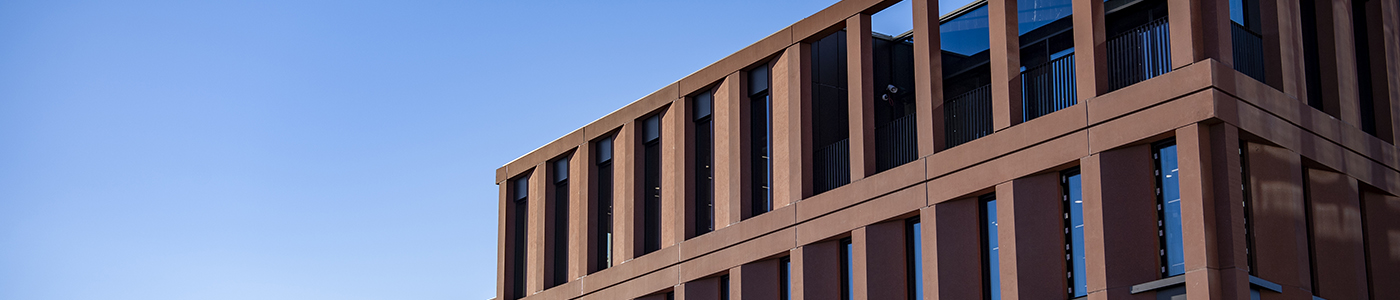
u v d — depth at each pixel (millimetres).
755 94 29328
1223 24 21297
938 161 24609
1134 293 20984
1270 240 21062
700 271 29188
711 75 30078
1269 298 20734
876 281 25281
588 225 32812
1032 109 24688
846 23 27172
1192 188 20469
